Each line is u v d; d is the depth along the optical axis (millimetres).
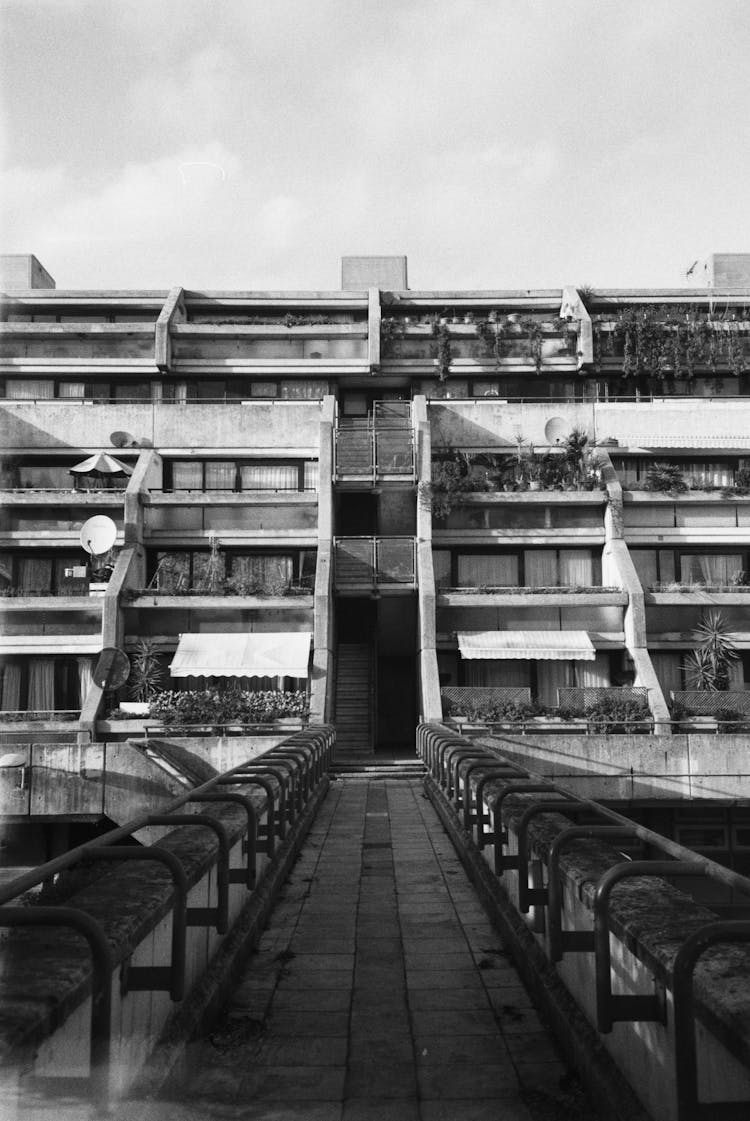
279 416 42500
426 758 26766
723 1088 3979
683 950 4027
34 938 4754
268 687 37719
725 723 32594
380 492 41156
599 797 29672
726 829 30344
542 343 46844
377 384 47844
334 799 23016
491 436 42750
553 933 6258
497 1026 6867
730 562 40594
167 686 37656
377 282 53906
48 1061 3914
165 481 42500
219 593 37031
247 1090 5652
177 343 46812
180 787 28312
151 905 5355
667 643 37969
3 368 45812
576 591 37125
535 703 35031
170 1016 6012
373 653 41594
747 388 47062
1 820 27734
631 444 42250
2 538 39312
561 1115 5281
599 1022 5027
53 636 36938
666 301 49250
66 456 42188
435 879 12578
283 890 11852
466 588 37344
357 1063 6117
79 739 33531
